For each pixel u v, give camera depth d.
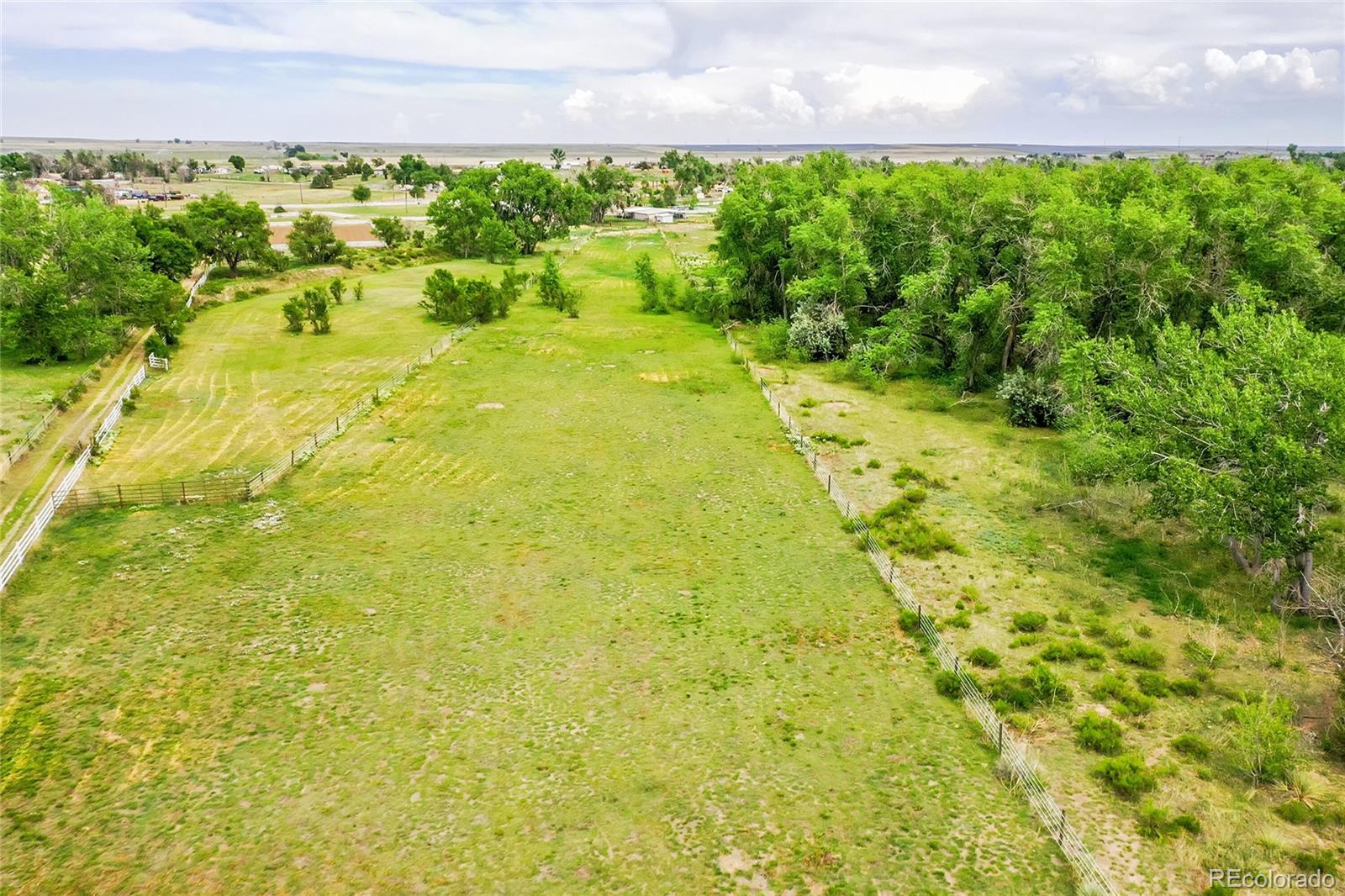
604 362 59.94
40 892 16.94
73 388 47.78
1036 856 17.64
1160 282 44.09
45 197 161.00
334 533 32.94
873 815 18.94
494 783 20.05
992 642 26.03
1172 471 28.67
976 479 39.12
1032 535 33.34
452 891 16.92
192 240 89.38
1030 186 55.88
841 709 22.89
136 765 20.52
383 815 18.98
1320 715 22.27
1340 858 17.34
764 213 70.12
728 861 17.66
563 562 31.08
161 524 33.12
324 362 58.00
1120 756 20.47
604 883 17.09
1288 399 27.28
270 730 21.78
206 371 55.38
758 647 25.89
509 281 83.62
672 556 31.69
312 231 105.75
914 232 61.25
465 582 29.50
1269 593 27.89
